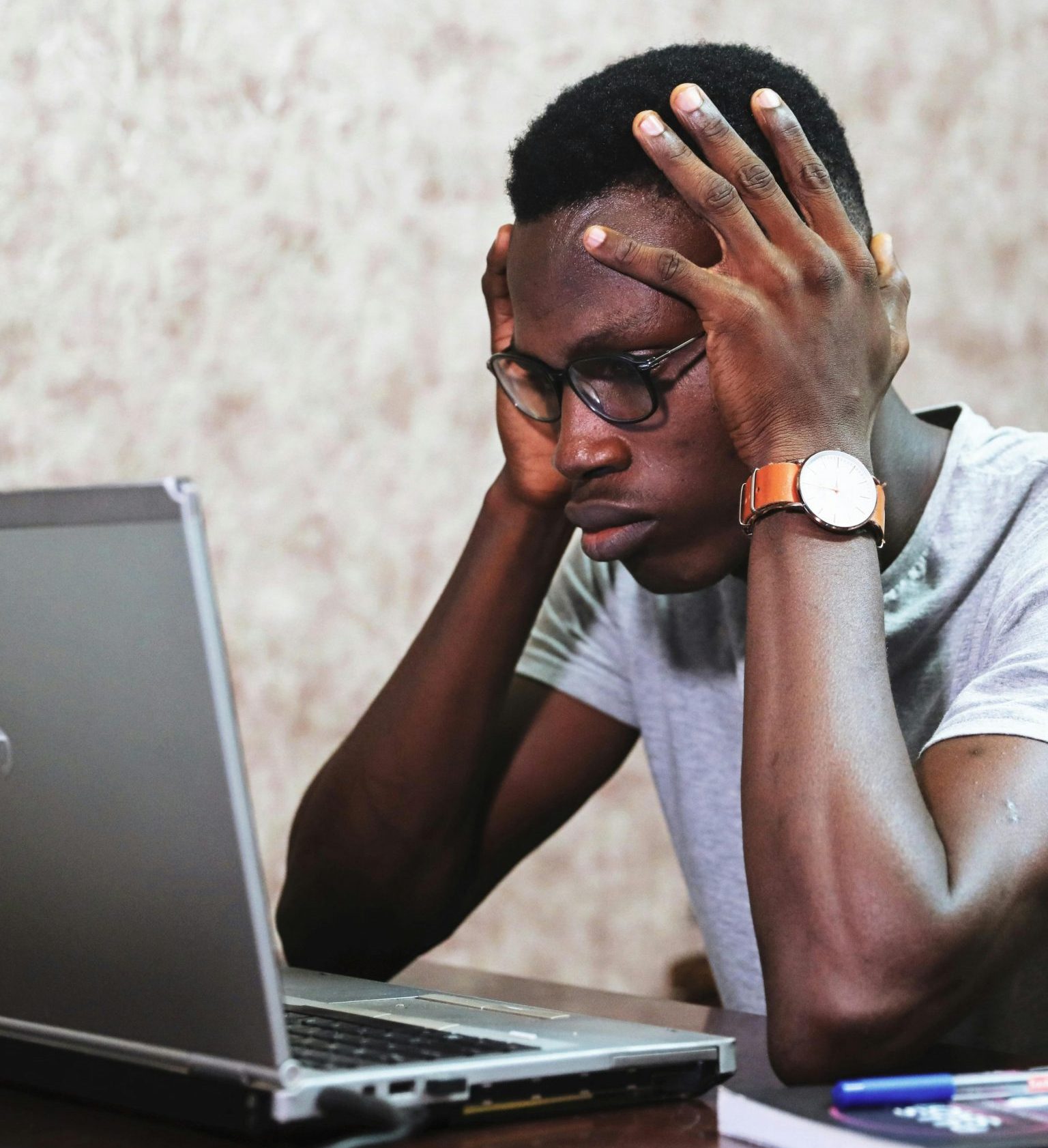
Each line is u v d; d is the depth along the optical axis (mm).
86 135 6129
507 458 3938
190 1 6203
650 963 6672
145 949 2170
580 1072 2391
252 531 6309
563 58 6609
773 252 2969
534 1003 3672
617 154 3066
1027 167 7086
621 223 3055
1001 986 2729
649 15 6695
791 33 6797
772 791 2678
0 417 6035
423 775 3961
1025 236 7074
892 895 2502
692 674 4164
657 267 2932
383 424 6473
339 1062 2281
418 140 6477
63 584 2102
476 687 3953
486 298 3957
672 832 4383
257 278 6309
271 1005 2021
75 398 6121
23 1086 2602
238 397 6301
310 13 6328
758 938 2682
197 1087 2188
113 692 2088
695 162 2945
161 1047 2189
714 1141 2250
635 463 3150
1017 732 2799
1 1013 2477
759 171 2965
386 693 4059
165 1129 2320
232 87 6266
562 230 3098
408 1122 2113
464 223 6555
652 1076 2484
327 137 6375
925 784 2807
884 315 3082
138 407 6188
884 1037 2498
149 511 1969
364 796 4008
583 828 6625
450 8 6477
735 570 3578
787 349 2939
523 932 6535
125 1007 2229
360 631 6453
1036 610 3191
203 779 2014
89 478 6137
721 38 6727
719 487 3174
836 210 3049
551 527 3934
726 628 4098
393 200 6461
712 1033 3217
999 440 3723
